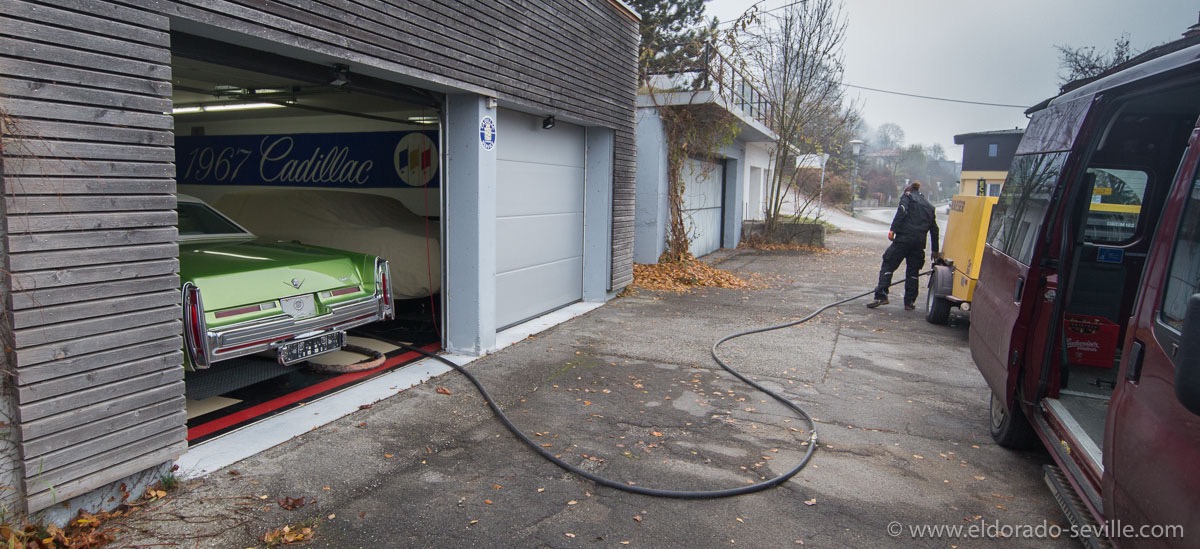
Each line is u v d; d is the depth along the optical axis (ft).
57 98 9.53
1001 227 15.61
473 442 14.51
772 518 11.56
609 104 28.48
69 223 9.78
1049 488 12.34
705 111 41.91
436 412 16.19
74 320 9.96
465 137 19.99
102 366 10.39
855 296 33.40
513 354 21.47
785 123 59.47
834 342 24.25
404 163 27.94
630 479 12.89
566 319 26.76
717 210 56.44
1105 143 14.40
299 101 24.85
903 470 13.58
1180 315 7.25
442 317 21.30
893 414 16.85
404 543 10.50
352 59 14.96
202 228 18.28
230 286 14.46
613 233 30.32
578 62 25.45
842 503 12.14
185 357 13.35
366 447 13.99
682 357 21.70
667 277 37.63
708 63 40.81
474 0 19.04
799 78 59.11
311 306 16.22
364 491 12.14
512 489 12.40
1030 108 17.56
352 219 24.26
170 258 11.24
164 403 11.34
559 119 25.88
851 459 14.06
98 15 9.98
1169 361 7.27
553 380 18.95
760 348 23.13
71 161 9.75
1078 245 12.65
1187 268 7.40
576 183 29.01
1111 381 13.70
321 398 16.84
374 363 19.42
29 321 9.43
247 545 10.29
